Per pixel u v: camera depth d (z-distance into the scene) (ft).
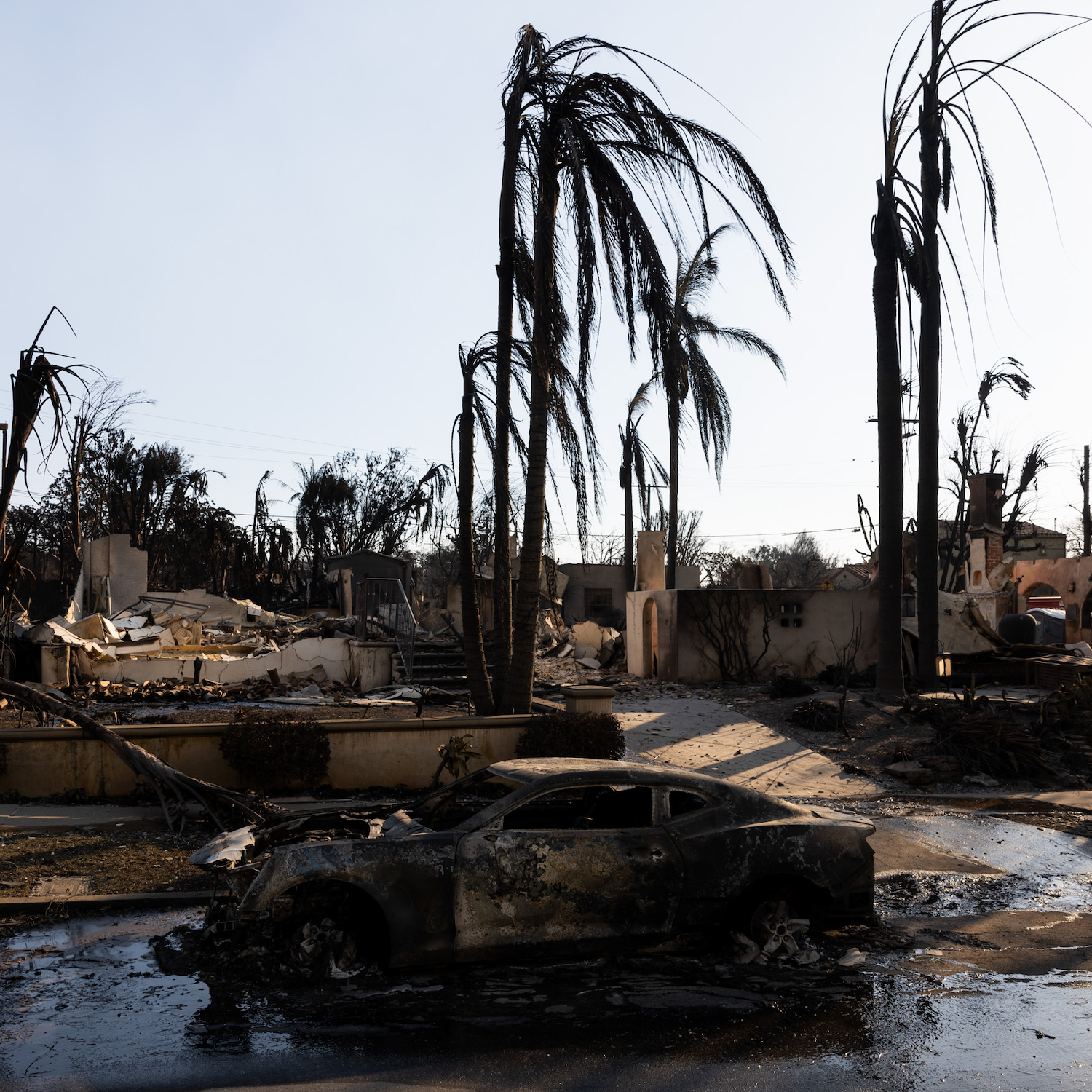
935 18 67.51
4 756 36.35
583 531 42.60
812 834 22.18
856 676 76.48
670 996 19.33
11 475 52.95
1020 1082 15.74
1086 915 26.53
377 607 85.92
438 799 23.29
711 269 100.94
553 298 42.55
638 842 21.03
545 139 42.65
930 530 71.00
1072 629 111.86
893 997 19.67
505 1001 18.80
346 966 19.69
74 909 24.18
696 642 76.38
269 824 23.76
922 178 69.31
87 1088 14.88
